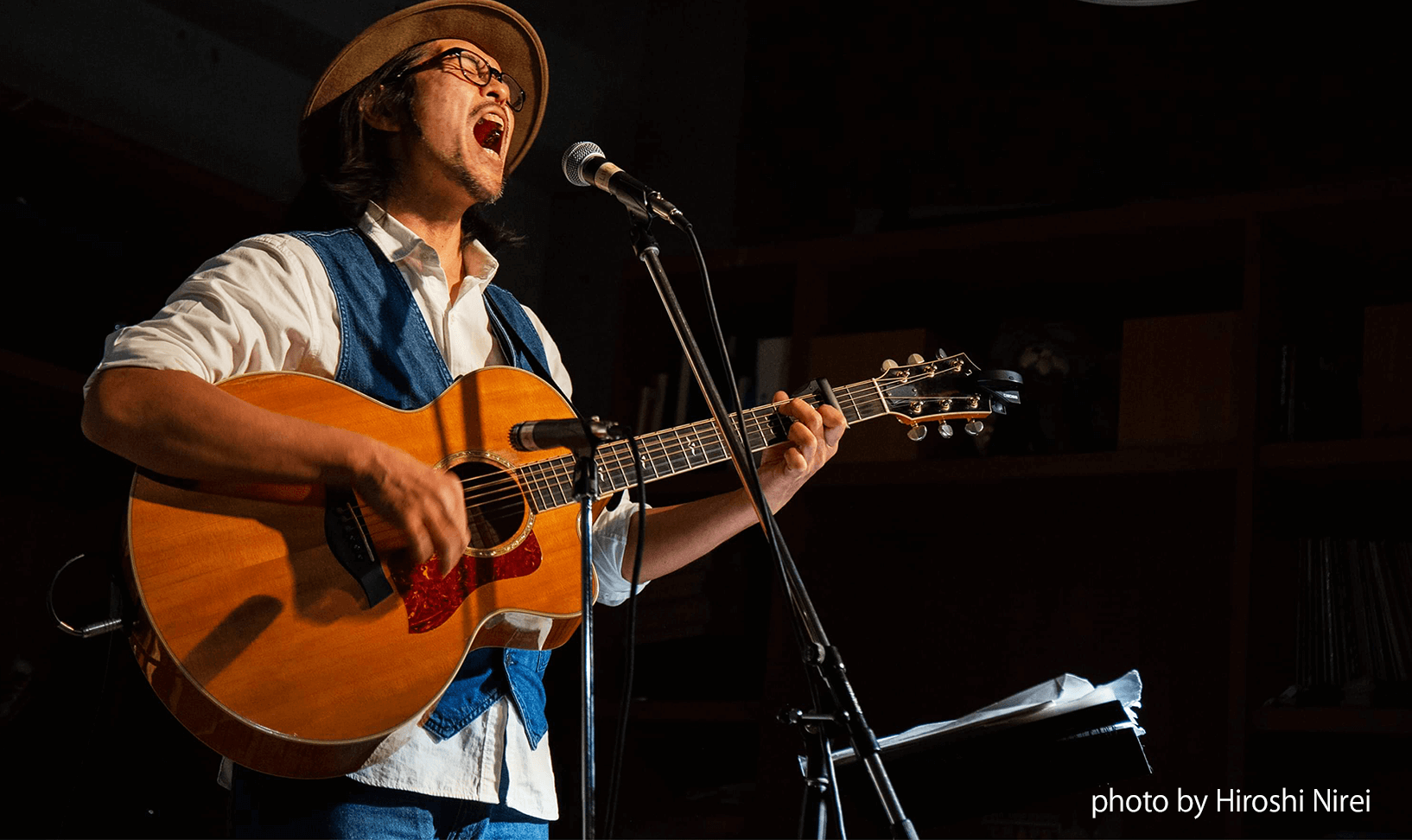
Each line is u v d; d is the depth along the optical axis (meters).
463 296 1.90
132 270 3.10
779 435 1.90
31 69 3.06
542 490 1.74
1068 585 3.19
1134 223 2.83
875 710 3.32
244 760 1.50
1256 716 2.45
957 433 3.02
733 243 3.73
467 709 1.63
